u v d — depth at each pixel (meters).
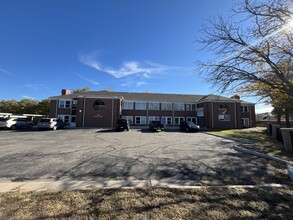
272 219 3.15
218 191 4.29
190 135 18.53
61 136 15.70
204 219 3.09
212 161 7.32
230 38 7.65
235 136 16.72
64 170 5.84
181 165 6.64
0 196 3.79
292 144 9.95
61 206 3.40
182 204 3.59
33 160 7.02
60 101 32.03
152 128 23.64
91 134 17.84
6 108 46.91
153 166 6.43
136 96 35.56
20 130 21.78
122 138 14.66
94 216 3.09
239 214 3.28
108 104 29.31
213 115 31.33
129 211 3.28
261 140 13.98
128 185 4.62
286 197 4.05
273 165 6.89
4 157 7.46
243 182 5.09
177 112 35.34
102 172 5.70
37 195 3.87
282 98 10.52
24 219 2.94
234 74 7.79
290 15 6.67
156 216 3.14
